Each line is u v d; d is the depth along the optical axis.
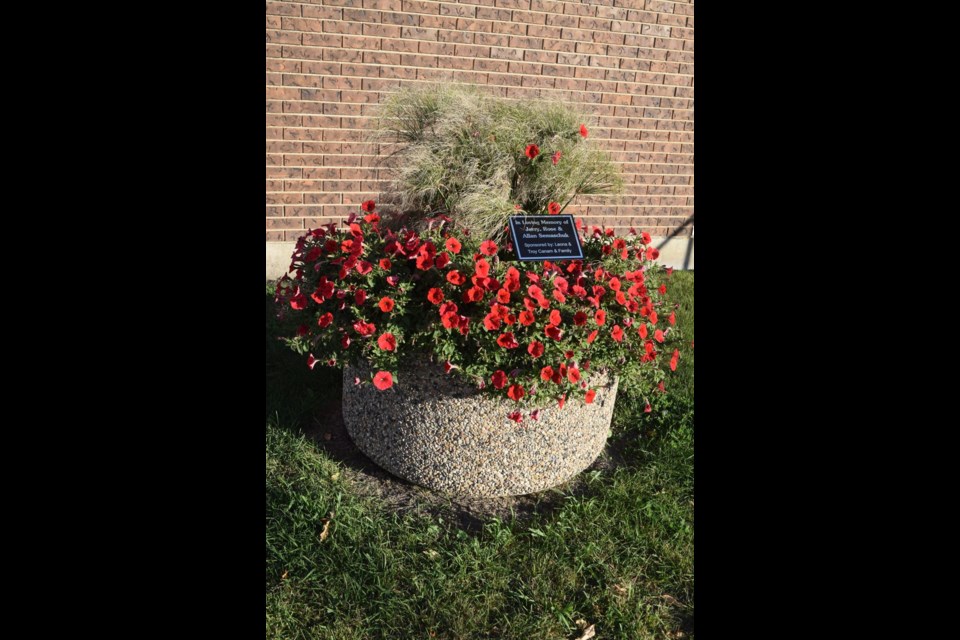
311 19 4.71
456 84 3.63
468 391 2.59
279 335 4.16
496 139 3.21
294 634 2.09
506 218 3.03
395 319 2.50
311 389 3.53
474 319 2.48
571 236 2.80
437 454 2.72
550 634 2.14
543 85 5.41
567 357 2.52
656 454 3.19
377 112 3.71
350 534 2.46
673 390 3.80
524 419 2.66
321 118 4.91
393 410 2.74
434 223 3.10
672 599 2.34
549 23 5.30
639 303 2.74
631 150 5.88
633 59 5.64
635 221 6.10
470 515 2.69
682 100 5.93
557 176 3.23
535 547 2.50
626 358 2.77
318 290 2.55
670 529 2.66
